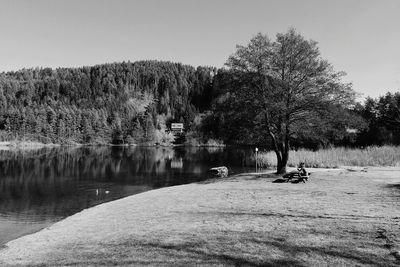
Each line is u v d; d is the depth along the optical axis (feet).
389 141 228.63
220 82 118.93
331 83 108.68
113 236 43.65
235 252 32.17
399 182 81.71
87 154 331.98
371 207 51.08
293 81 110.32
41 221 73.20
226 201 64.03
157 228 45.24
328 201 57.82
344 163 147.74
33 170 176.55
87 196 103.40
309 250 31.89
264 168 166.40
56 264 34.17
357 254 30.37
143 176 152.87
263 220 45.24
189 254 32.55
